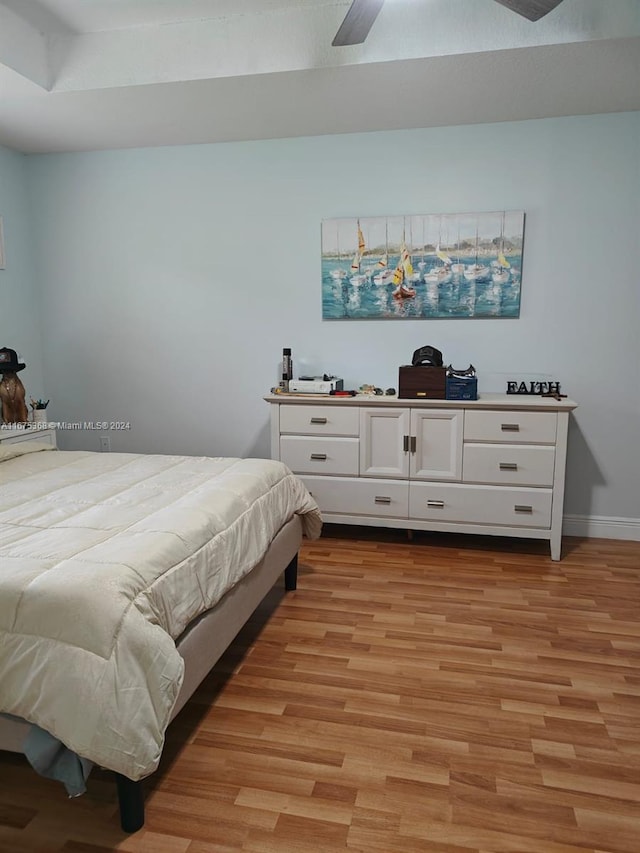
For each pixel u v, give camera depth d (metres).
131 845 1.43
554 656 2.25
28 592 1.41
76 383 4.18
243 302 3.84
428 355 3.30
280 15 2.59
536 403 3.05
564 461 3.08
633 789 1.60
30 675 1.35
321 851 1.41
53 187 4.01
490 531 3.24
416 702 1.97
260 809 1.53
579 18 2.35
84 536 1.72
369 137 3.51
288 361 3.59
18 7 2.56
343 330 3.71
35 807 1.55
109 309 4.05
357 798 1.57
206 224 3.82
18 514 1.95
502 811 1.52
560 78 2.72
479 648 2.31
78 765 1.36
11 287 3.92
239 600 2.07
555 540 3.16
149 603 1.50
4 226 3.84
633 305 3.34
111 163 3.90
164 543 1.69
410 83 2.76
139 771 1.34
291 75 2.66
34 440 3.47
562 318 3.43
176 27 2.69
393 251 3.54
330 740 1.79
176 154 3.80
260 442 3.96
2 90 2.82
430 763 1.70
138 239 3.94
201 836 1.45
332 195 3.62
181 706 1.64
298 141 3.61
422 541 3.50
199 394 4.00
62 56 2.81
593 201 3.30
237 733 1.83
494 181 3.40
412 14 2.47
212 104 3.02
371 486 3.36
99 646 1.35
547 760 1.71
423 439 3.24
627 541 3.49
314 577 2.99
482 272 3.45
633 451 3.45
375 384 3.72
